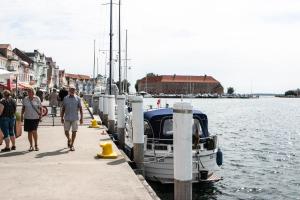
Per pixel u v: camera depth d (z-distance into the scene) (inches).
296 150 1203.2
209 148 593.6
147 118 621.0
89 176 386.6
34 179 372.2
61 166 430.0
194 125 609.9
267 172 840.9
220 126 2161.7
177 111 313.9
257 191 671.8
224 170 850.1
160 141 600.7
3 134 524.4
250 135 1685.5
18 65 3708.2
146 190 341.1
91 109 1606.8
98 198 315.3
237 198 621.9
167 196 554.3
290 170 868.0
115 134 794.2
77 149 546.3
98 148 555.8
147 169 578.6
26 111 522.0
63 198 313.1
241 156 1069.1
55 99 1136.2
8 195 319.6
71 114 535.8
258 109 4603.8
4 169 413.1
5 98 526.0
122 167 428.5
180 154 313.9
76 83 6269.7
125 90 1955.0
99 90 2908.5
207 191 633.0
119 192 332.8
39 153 510.9
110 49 1533.0
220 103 6884.8
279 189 690.2
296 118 2960.1
